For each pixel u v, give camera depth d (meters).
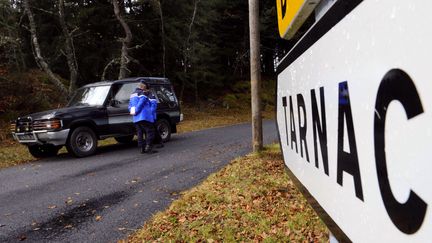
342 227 0.73
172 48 25.62
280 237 4.17
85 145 10.45
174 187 6.60
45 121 9.81
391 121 0.48
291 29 1.10
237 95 30.25
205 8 27.34
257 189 5.74
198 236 4.31
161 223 4.78
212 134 14.52
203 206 5.22
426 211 0.40
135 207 5.62
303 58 0.98
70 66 16.84
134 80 11.88
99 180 7.39
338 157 0.73
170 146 11.57
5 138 14.55
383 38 0.49
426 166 0.40
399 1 0.44
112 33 23.31
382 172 0.52
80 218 5.28
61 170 8.60
